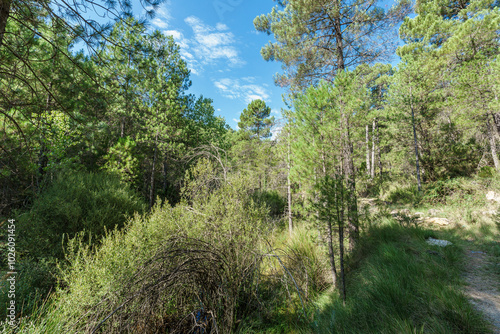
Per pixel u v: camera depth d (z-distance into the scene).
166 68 15.64
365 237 6.31
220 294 3.40
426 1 14.48
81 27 2.62
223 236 4.52
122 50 2.97
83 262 4.05
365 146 5.18
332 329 3.17
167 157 15.15
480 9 12.82
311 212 5.39
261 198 9.79
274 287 4.57
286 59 8.47
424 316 2.81
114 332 2.78
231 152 16.41
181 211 5.54
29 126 4.00
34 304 3.45
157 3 2.85
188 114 19.08
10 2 2.29
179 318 3.57
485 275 3.69
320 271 5.34
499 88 10.03
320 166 5.43
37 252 4.66
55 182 6.87
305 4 6.82
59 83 3.89
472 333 2.37
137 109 13.84
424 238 5.78
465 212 7.55
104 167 12.07
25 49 2.82
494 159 11.05
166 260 3.48
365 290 3.89
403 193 12.11
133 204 7.58
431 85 13.18
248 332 3.51
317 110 5.26
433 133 13.80
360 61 7.65
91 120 9.60
